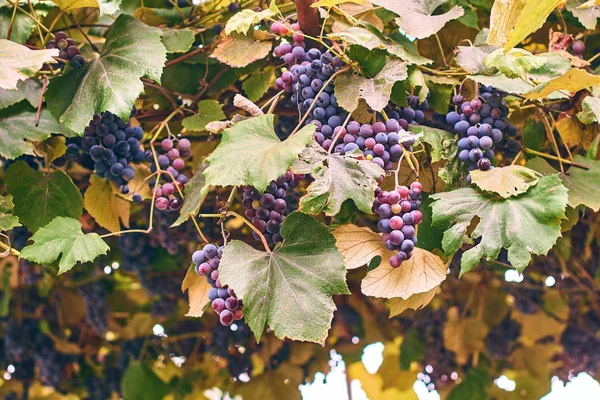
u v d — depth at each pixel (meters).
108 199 1.60
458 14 1.47
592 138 1.55
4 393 2.16
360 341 2.25
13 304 2.10
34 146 1.52
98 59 1.45
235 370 2.15
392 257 1.31
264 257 1.29
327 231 1.30
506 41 1.38
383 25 1.55
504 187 1.33
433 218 1.33
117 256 2.05
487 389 2.30
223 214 1.36
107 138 1.47
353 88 1.39
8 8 1.51
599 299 2.01
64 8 1.47
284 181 1.35
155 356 2.20
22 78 1.34
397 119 1.42
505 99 1.51
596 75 1.43
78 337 2.21
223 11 1.64
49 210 1.53
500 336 2.18
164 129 1.65
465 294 2.13
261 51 1.50
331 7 1.46
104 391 2.23
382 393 2.71
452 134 1.43
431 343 2.21
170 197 1.47
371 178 1.30
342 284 1.28
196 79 1.62
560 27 1.59
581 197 1.43
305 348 2.21
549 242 1.30
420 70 1.49
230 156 1.30
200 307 1.42
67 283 2.11
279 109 1.58
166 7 1.67
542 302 2.08
